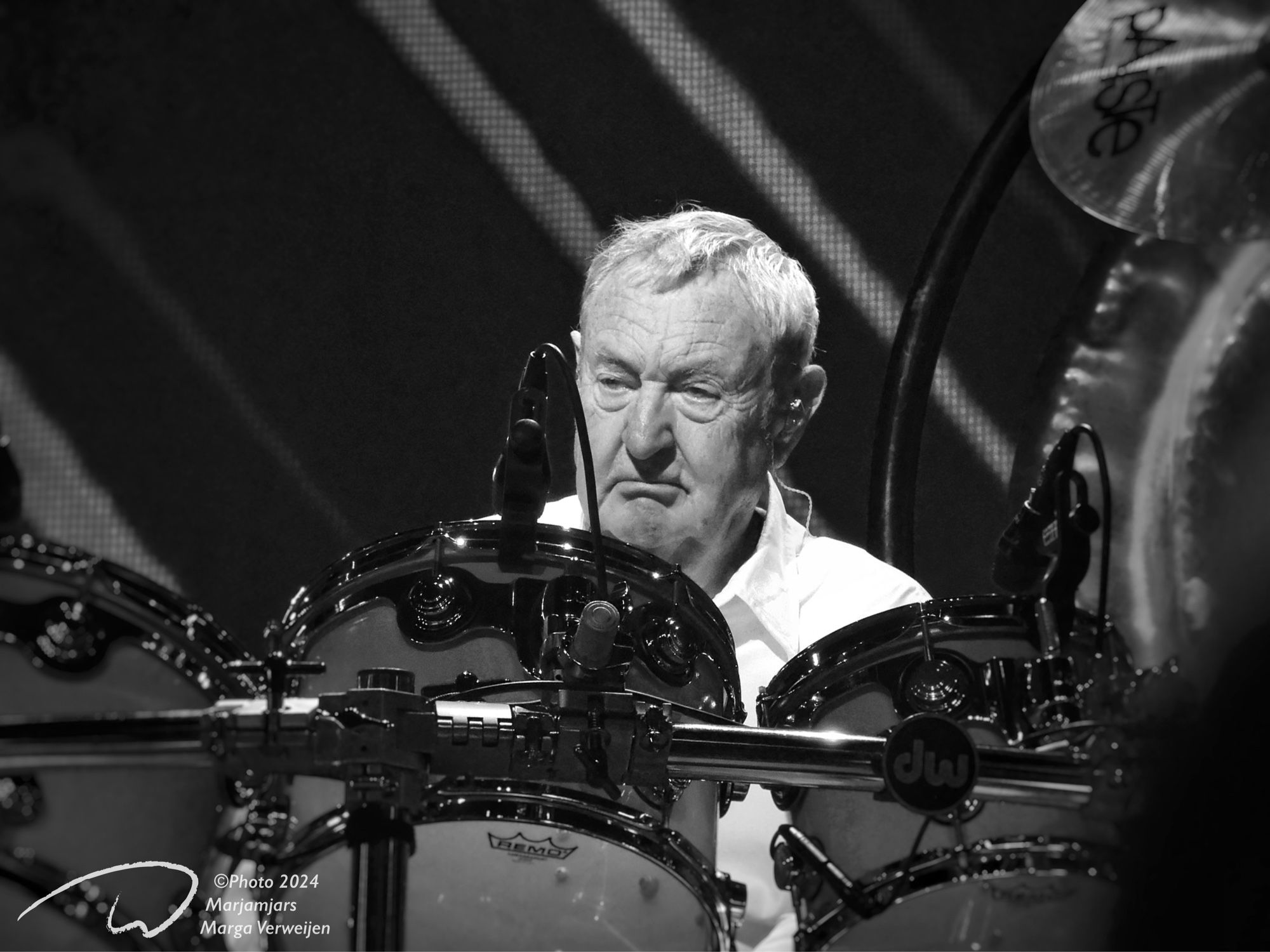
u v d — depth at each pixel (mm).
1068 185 10430
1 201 12242
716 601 9070
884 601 9562
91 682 6191
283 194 12602
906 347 12094
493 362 12602
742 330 9148
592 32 13016
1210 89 10031
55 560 6246
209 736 5801
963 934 6664
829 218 13117
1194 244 12961
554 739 6070
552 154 12875
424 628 6469
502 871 6457
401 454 12406
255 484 12219
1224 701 5020
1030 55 13391
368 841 5828
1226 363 12828
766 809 8086
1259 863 4883
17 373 12086
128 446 12125
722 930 6484
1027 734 6758
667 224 9617
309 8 12766
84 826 6191
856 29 13273
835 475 12906
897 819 6660
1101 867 6344
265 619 12039
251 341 12398
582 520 9336
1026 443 12977
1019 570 7418
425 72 12828
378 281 12586
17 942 6227
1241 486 12703
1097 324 13062
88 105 12469
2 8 12359
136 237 12391
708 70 13117
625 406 9031
